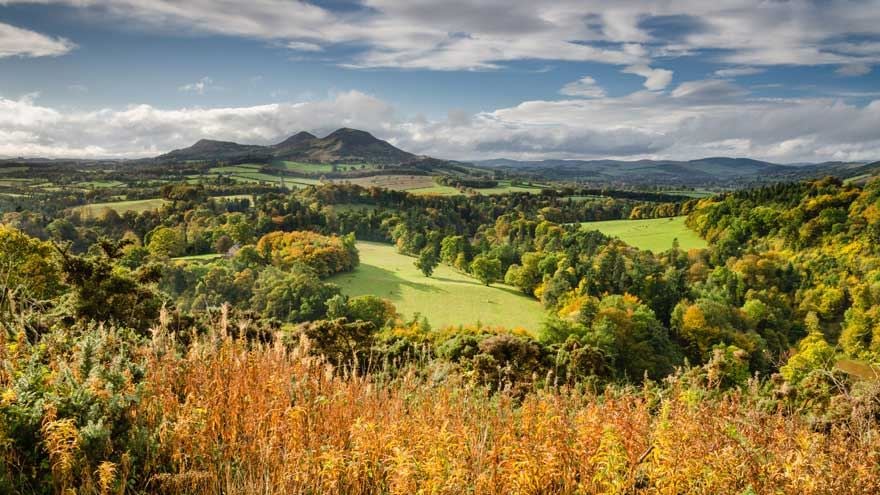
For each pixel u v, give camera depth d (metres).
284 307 62.75
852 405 4.81
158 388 4.19
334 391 4.76
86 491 2.91
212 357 4.84
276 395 4.02
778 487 3.28
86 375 3.94
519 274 81.75
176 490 3.22
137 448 3.38
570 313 55.44
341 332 13.04
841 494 3.35
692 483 3.26
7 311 5.84
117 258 11.45
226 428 3.81
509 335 18.02
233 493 3.21
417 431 3.89
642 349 47.12
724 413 4.33
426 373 7.06
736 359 6.55
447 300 74.31
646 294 73.31
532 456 3.54
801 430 4.22
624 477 3.51
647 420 4.24
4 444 2.96
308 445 3.74
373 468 3.54
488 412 4.95
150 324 10.00
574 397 5.52
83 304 10.24
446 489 3.18
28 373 3.64
